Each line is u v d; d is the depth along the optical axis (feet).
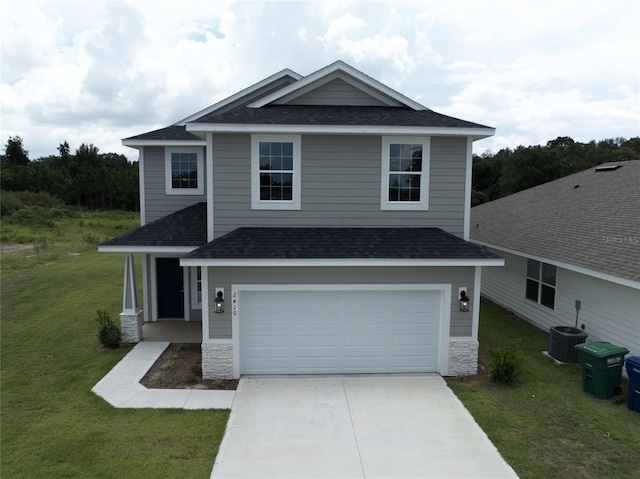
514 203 66.03
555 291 41.22
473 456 21.79
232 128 32.17
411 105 38.06
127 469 20.26
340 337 32.12
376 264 29.94
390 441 23.18
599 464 20.94
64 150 250.57
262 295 31.42
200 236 37.52
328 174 34.19
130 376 31.09
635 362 25.93
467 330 31.99
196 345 37.88
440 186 34.76
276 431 24.04
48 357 34.94
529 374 31.89
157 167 44.62
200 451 21.89
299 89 38.19
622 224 38.42
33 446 21.98
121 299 55.36
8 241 108.27
